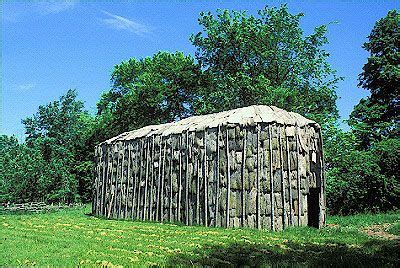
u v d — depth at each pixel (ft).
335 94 154.81
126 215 106.11
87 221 94.94
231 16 163.84
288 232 74.43
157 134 101.76
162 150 98.99
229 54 163.84
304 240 65.46
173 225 86.17
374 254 52.21
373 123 148.36
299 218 81.25
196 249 54.60
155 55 188.96
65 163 220.84
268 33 158.20
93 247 54.75
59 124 237.04
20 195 208.85
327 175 121.29
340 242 63.05
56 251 51.16
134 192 104.78
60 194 207.10
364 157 122.72
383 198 115.24
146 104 178.50
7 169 220.02
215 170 85.40
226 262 46.37
